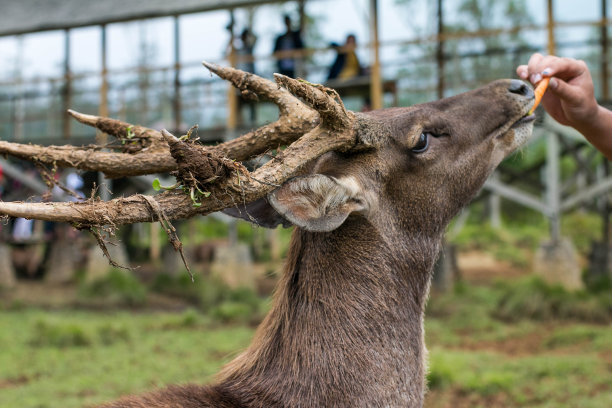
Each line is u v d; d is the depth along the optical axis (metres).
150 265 16.64
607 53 11.22
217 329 9.75
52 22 12.81
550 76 2.96
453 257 13.55
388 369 2.59
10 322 9.95
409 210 2.80
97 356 7.81
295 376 2.51
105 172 2.64
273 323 2.67
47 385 6.50
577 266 11.38
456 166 2.93
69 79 13.05
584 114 3.05
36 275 15.31
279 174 2.22
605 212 13.58
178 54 13.70
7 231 15.38
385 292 2.67
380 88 10.70
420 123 2.84
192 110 13.34
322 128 2.44
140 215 2.02
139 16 11.95
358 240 2.67
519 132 3.18
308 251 2.66
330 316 2.57
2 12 13.84
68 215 1.90
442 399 6.24
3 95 14.57
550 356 7.86
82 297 12.01
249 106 12.73
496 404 6.12
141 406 2.46
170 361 7.55
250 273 12.49
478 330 9.54
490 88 3.17
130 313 11.08
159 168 2.62
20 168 13.98
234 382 2.62
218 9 11.35
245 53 12.75
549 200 11.34
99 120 2.78
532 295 10.38
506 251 19.09
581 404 5.91
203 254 15.50
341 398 2.48
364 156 2.69
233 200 2.14
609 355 7.85
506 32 10.42
